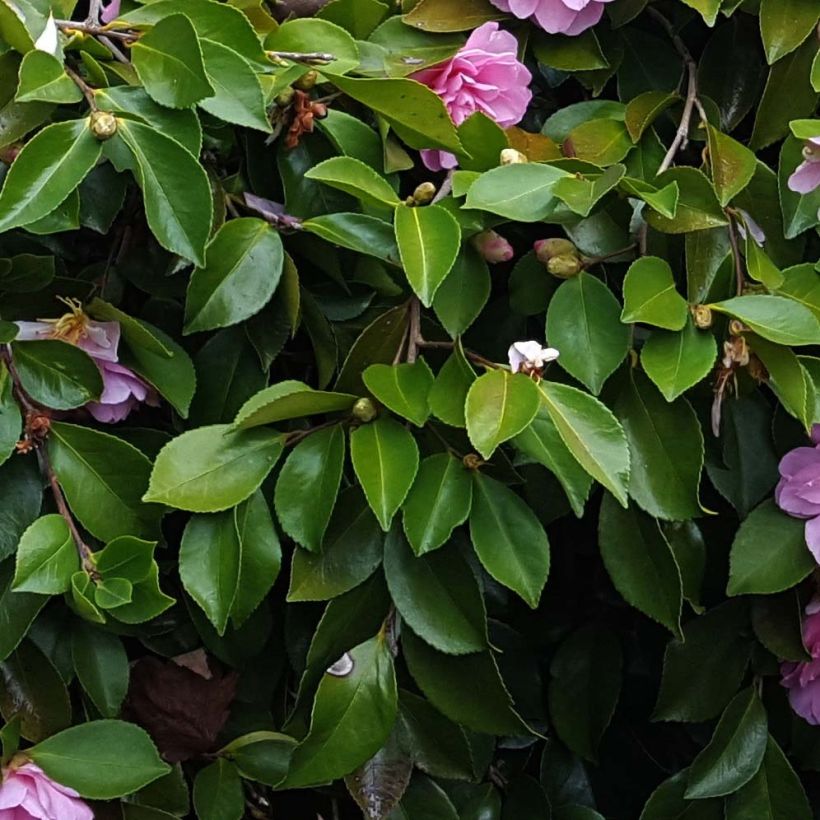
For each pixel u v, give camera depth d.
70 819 0.73
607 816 0.95
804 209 0.80
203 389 0.79
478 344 0.83
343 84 0.75
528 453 0.73
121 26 0.72
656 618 0.79
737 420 0.83
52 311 0.77
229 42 0.74
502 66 0.80
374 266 0.79
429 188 0.76
